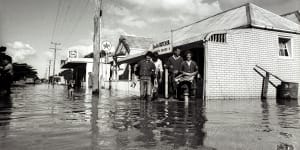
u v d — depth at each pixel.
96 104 7.56
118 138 3.08
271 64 12.01
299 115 5.34
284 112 5.89
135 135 3.26
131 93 14.88
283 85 11.13
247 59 11.36
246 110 6.27
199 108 6.70
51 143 2.80
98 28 14.30
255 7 14.13
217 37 10.91
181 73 9.46
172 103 8.24
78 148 2.62
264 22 12.48
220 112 5.82
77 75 41.09
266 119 4.75
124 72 26.98
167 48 10.98
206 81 10.32
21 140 2.93
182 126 3.94
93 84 13.69
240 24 12.42
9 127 3.71
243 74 11.19
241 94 11.06
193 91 10.01
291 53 12.75
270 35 12.16
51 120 4.38
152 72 9.51
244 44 11.36
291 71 12.57
